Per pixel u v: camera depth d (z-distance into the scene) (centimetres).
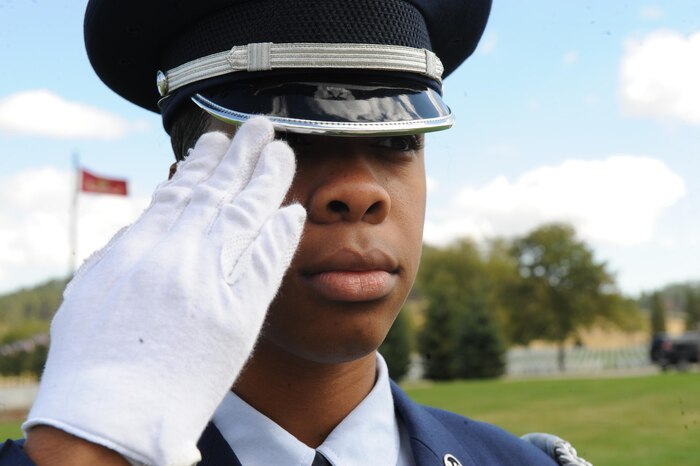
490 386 1894
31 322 2578
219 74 101
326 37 98
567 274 4950
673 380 1803
